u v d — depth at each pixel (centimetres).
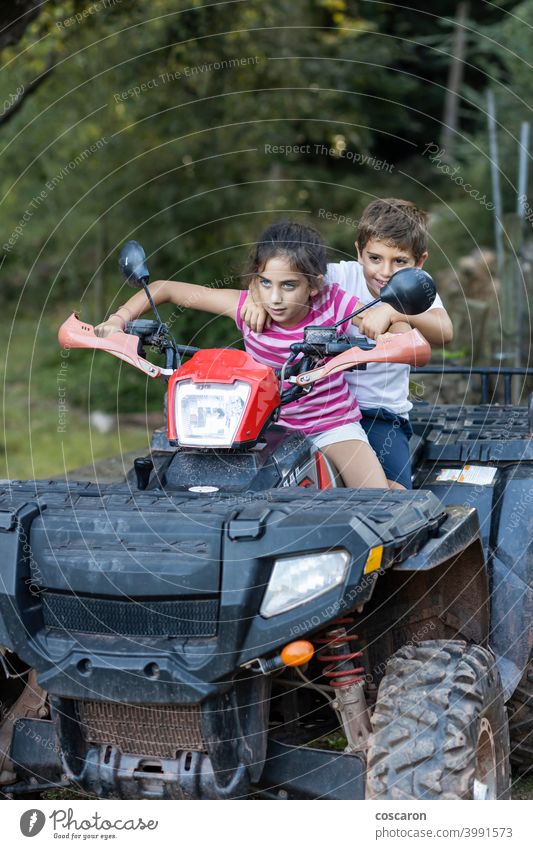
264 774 371
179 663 336
